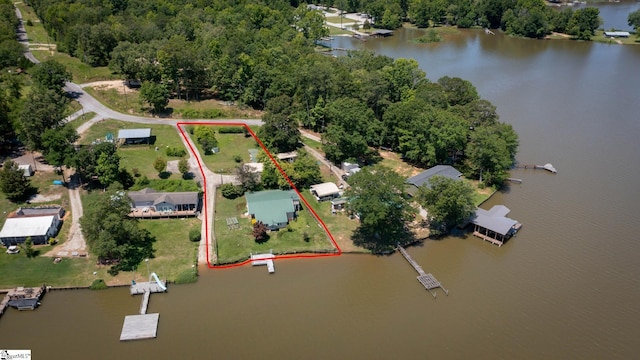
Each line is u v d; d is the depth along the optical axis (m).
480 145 132.00
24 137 129.38
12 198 116.38
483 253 108.62
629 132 167.25
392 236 112.81
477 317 91.25
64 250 103.69
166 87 173.88
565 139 161.88
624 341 86.12
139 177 128.00
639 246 110.06
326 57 199.88
